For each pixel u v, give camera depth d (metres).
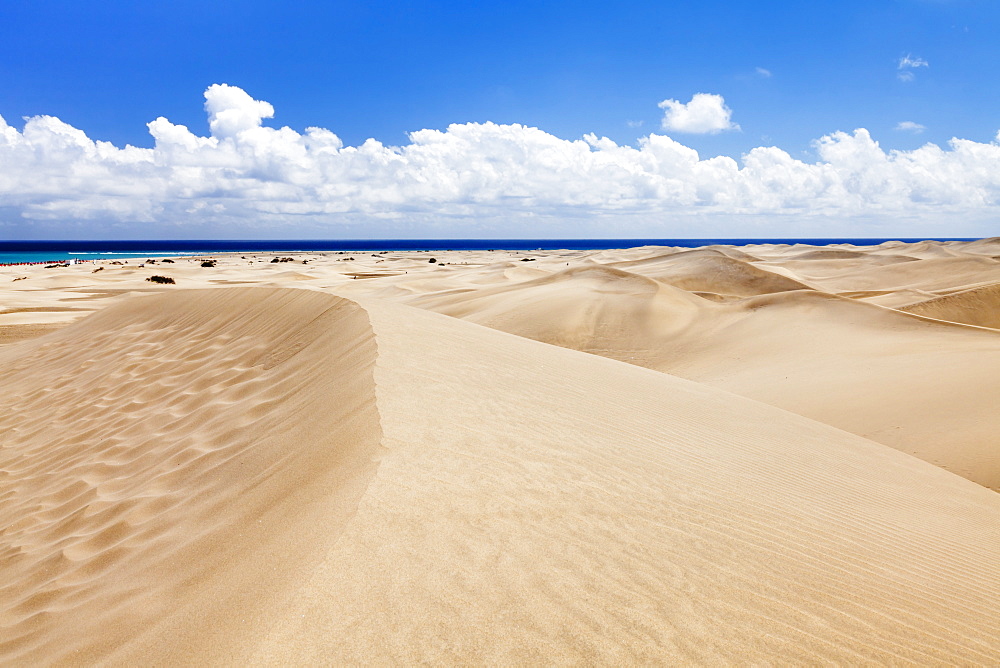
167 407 6.96
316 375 6.48
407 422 4.52
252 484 4.12
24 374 10.66
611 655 2.34
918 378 14.45
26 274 48.41
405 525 3.01
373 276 56.94
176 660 2.28
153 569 3.37
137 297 13.55
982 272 51.53
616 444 5.54
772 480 5.82
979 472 9.38
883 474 7.57
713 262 54.94
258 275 53.09
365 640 2.18
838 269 66.88
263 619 2.29
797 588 3.39
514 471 4.10
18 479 5.88
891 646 2.98
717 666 2.43
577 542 3.27
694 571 3.26
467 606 2.47
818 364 18.06
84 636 2.83
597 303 29.38
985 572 4.63
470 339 9.35
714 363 21.02
